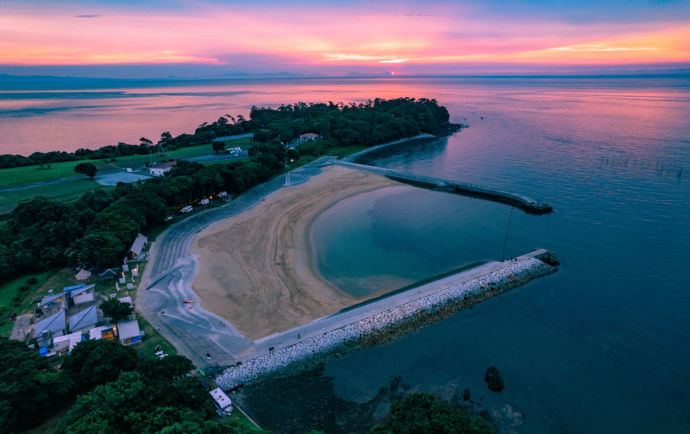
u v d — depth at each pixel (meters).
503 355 65.31
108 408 42.81
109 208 100.31
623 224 113.06
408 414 44.72
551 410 54.78
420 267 92.25
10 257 78.75
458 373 61.44
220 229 110.50
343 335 67.88
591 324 72.69
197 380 51.84
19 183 128.25
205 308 73.94
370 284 84.75
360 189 149.88
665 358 64.19
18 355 51.75
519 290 83.88
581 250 99.44
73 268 83.56
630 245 100.88
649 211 121.00
